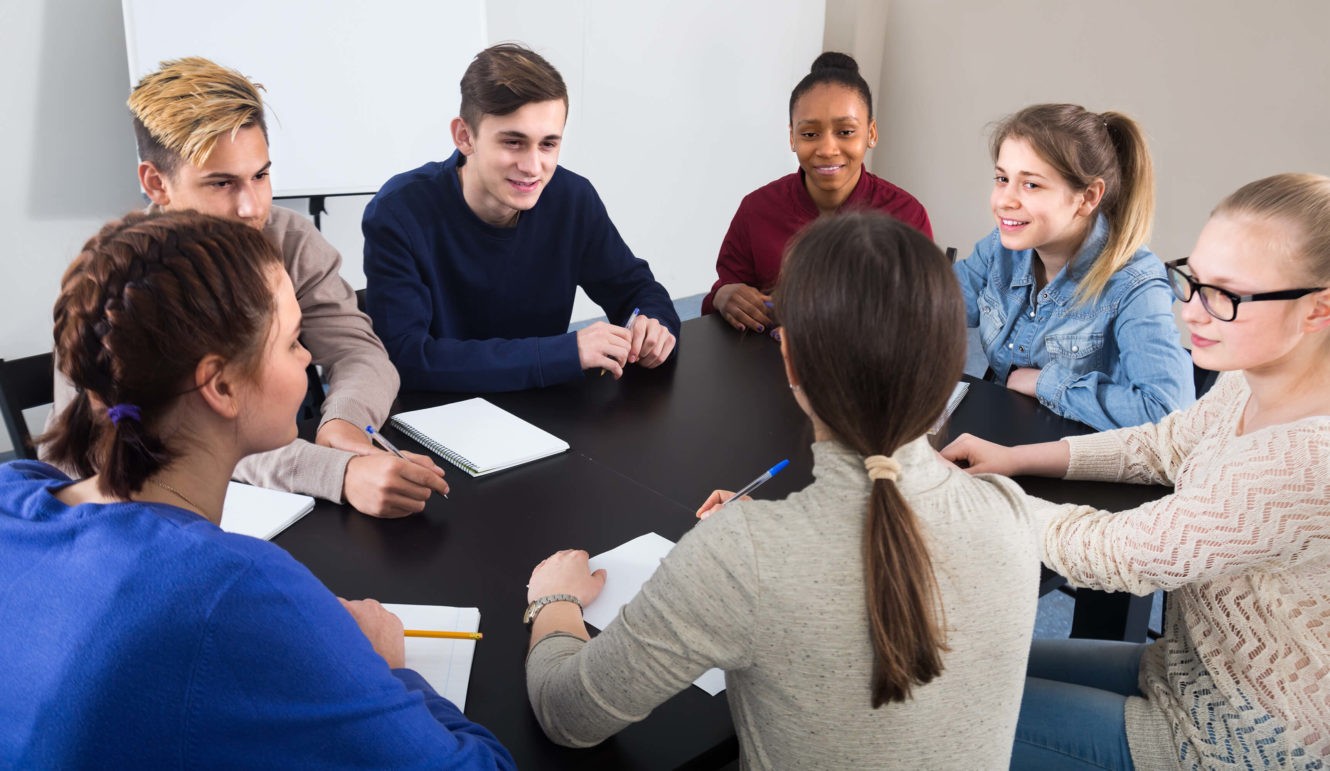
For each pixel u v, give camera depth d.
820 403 0.71
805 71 4.54
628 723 0.79
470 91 1.64
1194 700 1.06
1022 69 4.15
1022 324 1.81
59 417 0.71
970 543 0.72
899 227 0.71
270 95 2.91
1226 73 3.60
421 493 1.21
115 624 0.60
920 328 0.68
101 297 0.64
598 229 1.98
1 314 2.68
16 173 2.61
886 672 0.68
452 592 1.06
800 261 0.71
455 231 1.81
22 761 0.61
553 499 1.27
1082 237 1.68
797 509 0.73
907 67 4.56
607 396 1.64
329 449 1.25
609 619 1.00
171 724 0.60
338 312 1.65
